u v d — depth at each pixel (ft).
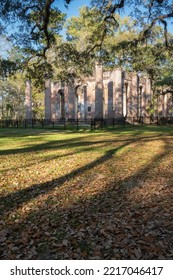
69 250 14.28
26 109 157.89
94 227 16.81
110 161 37.47
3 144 59.67
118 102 141.28
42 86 77.87
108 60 76.59
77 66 80.74
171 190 23.81
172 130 95.14
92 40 72.38
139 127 113.60
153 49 75.31
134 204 20.75
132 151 45.73
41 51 68.54
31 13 57.47
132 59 79.51
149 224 16.90
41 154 45.06
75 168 33.94
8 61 67.26
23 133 89.86
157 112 166.20
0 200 23.24
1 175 31.22
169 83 128.26
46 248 14.66
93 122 116.47
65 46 73.10
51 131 99.30
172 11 60.75
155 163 35.35
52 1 49.21
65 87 164.35
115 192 24.00
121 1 56.08
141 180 27.43
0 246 15.08
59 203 21.80
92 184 26.84
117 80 141.79
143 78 170.40
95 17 69.05
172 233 15.62
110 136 74.33
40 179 29.43
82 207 20.66
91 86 160.15
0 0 51.62
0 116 204.13
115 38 129.70
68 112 157.89
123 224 16.99
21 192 25.18
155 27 68.74
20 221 18.54
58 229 16.93
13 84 186.50
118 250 13.97
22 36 63.16
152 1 59.47
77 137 73.15
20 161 39.29
